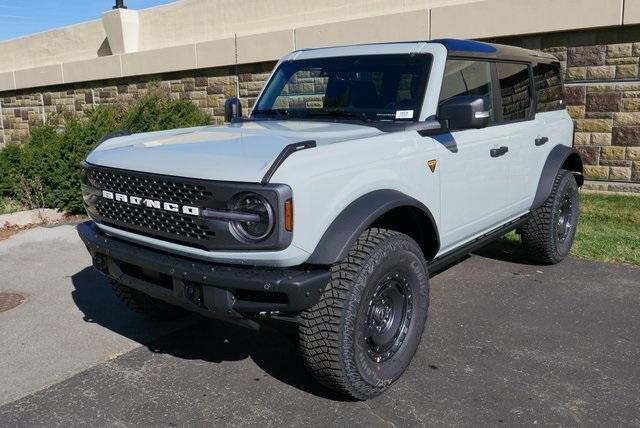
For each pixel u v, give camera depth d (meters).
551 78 6.04
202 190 3.14
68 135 8.40
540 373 3.82
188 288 3.31
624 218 7.50
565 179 5.80
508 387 3.65
